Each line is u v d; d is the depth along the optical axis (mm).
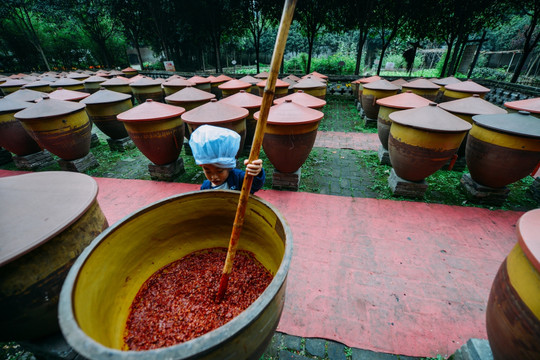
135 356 771
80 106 4980
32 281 1410
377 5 13297
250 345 1058
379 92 7426
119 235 1496
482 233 3375
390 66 26344
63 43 23172
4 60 21828
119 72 16031
